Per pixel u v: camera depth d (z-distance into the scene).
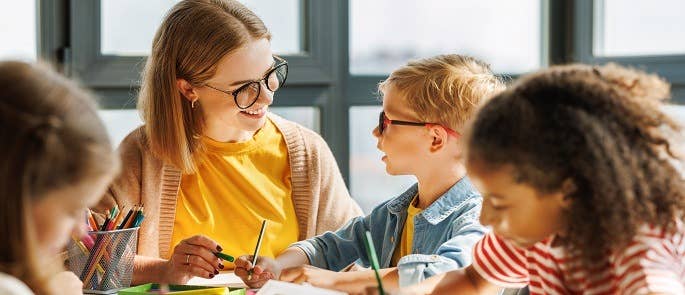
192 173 1.90
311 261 1.72
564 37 2.95
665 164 1.03
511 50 2.94
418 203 1.65
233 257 1.70
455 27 2.89
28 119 0.82
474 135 1.02
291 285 1.33
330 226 1.99
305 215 1.96
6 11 2.41
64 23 2.46
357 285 1.42
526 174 0.98
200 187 1.90
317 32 2.71
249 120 1.86
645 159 1.01
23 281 0.84
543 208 1.00
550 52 2.95
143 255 1.85
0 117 0.82
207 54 1.81
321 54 2.71
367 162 2.81
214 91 1.83
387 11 2.81
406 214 1.65
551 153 0.97
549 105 1.00
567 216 1.01
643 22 2.96
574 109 0.99
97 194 0.89
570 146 0.98
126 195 1.85
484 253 1.29
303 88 2.70
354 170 2.80
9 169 0.81
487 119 1.01
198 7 1.84
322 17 2.71
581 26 2.92
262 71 1.84
